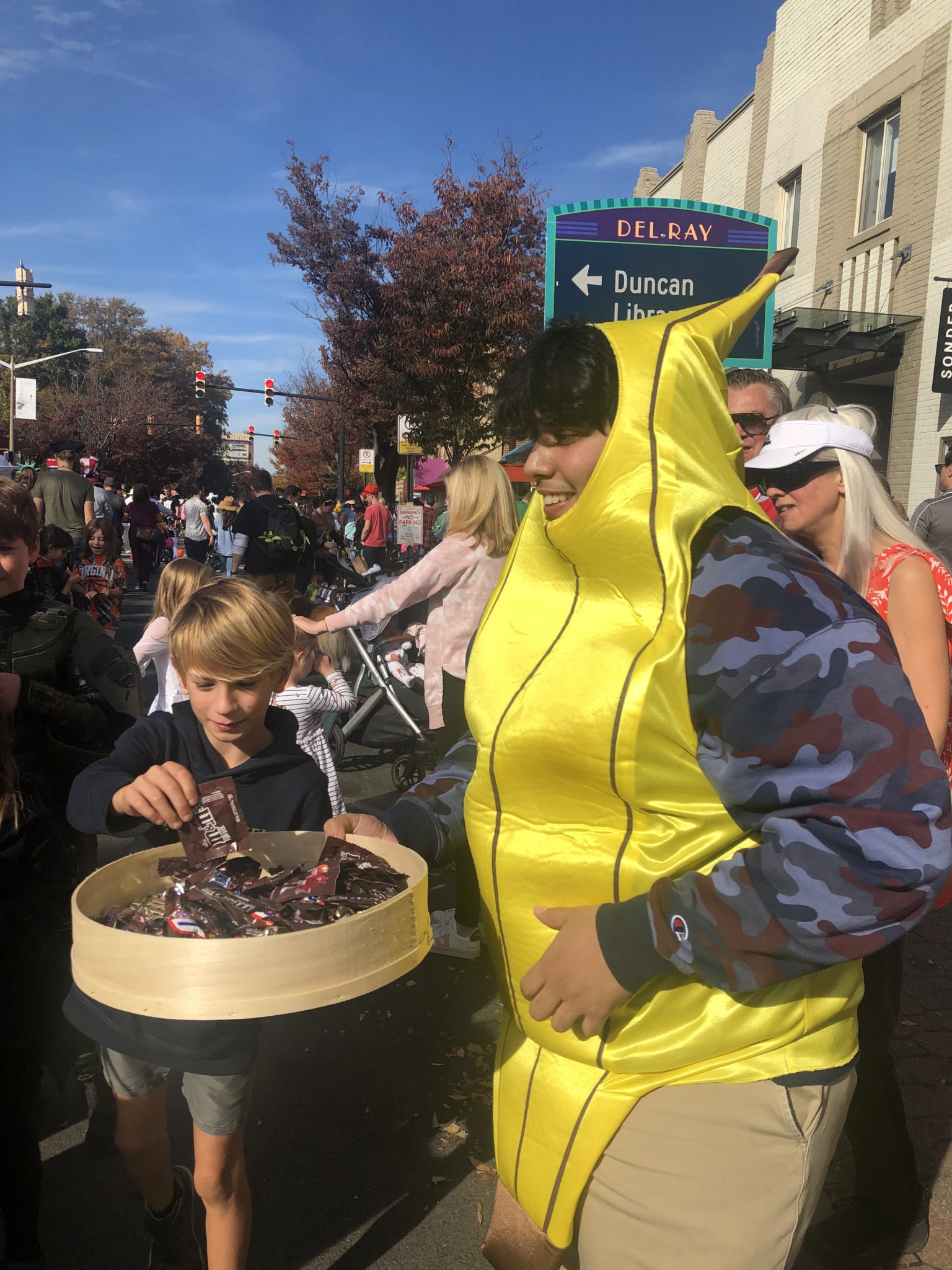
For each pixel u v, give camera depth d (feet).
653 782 4.10
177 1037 5.55
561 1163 4.46
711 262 23.35
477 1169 8.54
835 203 46.24
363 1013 11.18
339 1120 9.21
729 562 3.97
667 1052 4.20
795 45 49.60
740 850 4.06
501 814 4.63
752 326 23.27
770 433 7.27
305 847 5.85
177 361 277.64
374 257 70.85
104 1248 7.53
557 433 4.27
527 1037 4.79
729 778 3.93
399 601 13.24
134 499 57.93
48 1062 7.45
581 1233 4.51
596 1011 4.07
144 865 5.64
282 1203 8.07
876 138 44.27
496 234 64.75
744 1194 4.08
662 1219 4.17
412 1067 10.11
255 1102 9.50
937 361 37.06
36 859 6.96
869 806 3.64
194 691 6.38
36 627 7.91
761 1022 4.14
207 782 5.62
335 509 104.17
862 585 6.88
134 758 6.37
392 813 5.69
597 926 4.10
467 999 11.51
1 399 195.62
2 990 6.77
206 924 4.83
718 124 59.21
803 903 3.66
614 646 4.17
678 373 4.10
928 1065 10.04
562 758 4.27
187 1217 6.81
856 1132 7.14
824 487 6.94
